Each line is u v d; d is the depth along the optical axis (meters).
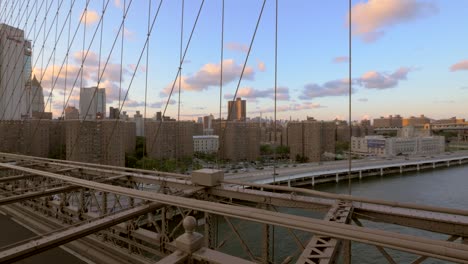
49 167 8.71
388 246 1.65
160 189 5.33
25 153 15.39
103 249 5.10
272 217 2.08
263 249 3.61
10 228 6.83
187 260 2.09
